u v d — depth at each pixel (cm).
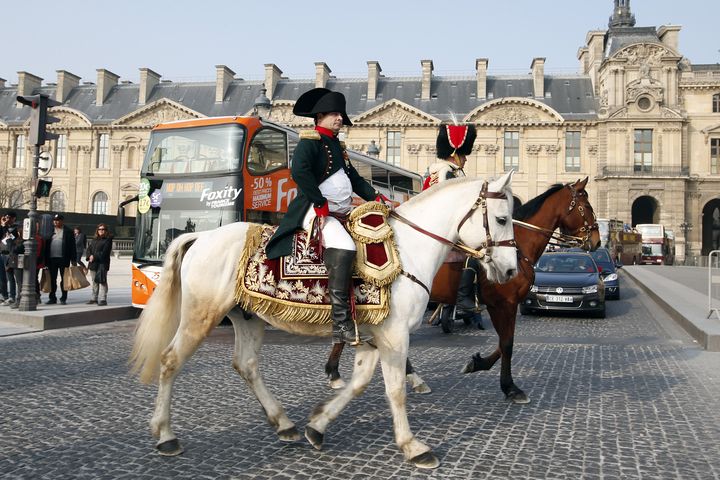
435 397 624
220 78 6188
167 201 1173
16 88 7000
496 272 468
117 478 395
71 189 6344
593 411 572
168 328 448
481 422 531
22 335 1047
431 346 984
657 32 5784
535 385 686
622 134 5428
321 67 6078
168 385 443
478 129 5706
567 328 1246
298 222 438
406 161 5722
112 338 1027
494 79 6022
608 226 4406
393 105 5744
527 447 464
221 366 782
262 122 1205
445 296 662
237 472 406
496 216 454
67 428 505
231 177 1130
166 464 421
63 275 1352
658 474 412
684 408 586
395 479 397
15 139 6594
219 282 440
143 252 1182
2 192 5959
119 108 6456
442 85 6031
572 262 1572
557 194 702
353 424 520
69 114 6391
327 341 1021
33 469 411
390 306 421
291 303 426
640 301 1872
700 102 5631
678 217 5328
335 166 443
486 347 975
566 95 5819
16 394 619
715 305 1430
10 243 1319
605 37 6028
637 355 898
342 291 411
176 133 1196
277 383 684
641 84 5400
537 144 5606
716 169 5622
